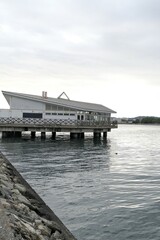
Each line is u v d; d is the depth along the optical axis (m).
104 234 9.25
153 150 35.41
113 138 59.50
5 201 7.39
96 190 14.38
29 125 42.38
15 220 6.20
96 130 47.84
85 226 9.82
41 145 36.28
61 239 7.01
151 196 13.30
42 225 7.11
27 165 21.59
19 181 12.49
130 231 9.48
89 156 27.75
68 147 35.47
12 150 30.41
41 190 14.29
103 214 10.91
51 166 21.39
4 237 5.23
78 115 47.50
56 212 11.08
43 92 52.50
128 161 24.94
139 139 57.38
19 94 45.19
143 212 11.16
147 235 9.21
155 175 18.42
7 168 14.29
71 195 13.42
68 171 19.52
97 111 50.31
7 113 44.75
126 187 15.04
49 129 43.41
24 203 8.59
